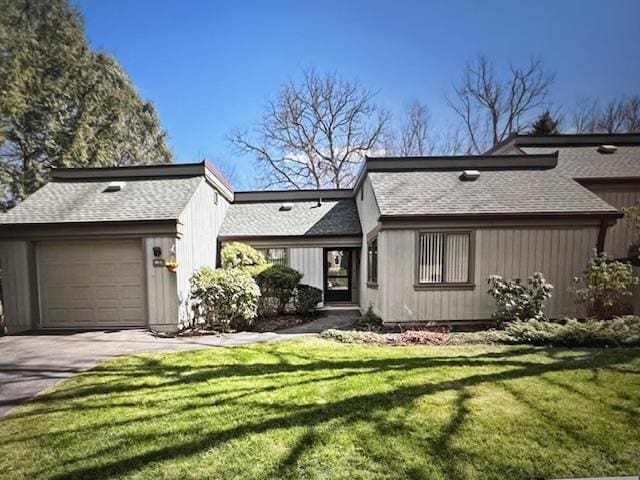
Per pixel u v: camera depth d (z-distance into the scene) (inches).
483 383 164.2
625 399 145.9
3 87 660.1
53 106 761.0
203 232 400.5
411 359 207.8
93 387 167.6
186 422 130.6
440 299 317.7
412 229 315.3
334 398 150.6
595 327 246.2
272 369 192.2
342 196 546.6
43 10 780.6
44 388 168.2
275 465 104.5
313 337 285.6
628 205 396.8
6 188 692.1
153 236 317.4
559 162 430.9
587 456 107.4
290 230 464.8
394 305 316.5
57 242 321.1
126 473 101.6
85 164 797.2
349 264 502.9
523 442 114.7
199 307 336.8
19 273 317.7
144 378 179.3
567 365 189.2
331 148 973.8
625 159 437.4
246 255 421.4
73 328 319.0
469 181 367.2
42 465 105.8
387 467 102.9
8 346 251.8
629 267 290.2
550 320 317.1
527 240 317.7
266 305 393.4
